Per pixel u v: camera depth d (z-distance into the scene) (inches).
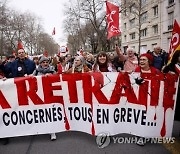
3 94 180.9
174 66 177.0
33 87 182.1
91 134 180.7
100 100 178.5
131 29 1876.2
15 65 221.6
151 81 171.8
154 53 316.8
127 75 175.3
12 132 183.2
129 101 175.9
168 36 1295.5
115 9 241.6
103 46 1422.2
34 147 173.2
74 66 219.1
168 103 171.2
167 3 1300.4
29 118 184.1
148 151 162.7
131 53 248.5
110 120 178.9
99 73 178.1
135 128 175.9
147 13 1561.3
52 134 186.2
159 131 173.8
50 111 184.2
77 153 161.0
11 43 1878.7
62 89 182.5
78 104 182.5
